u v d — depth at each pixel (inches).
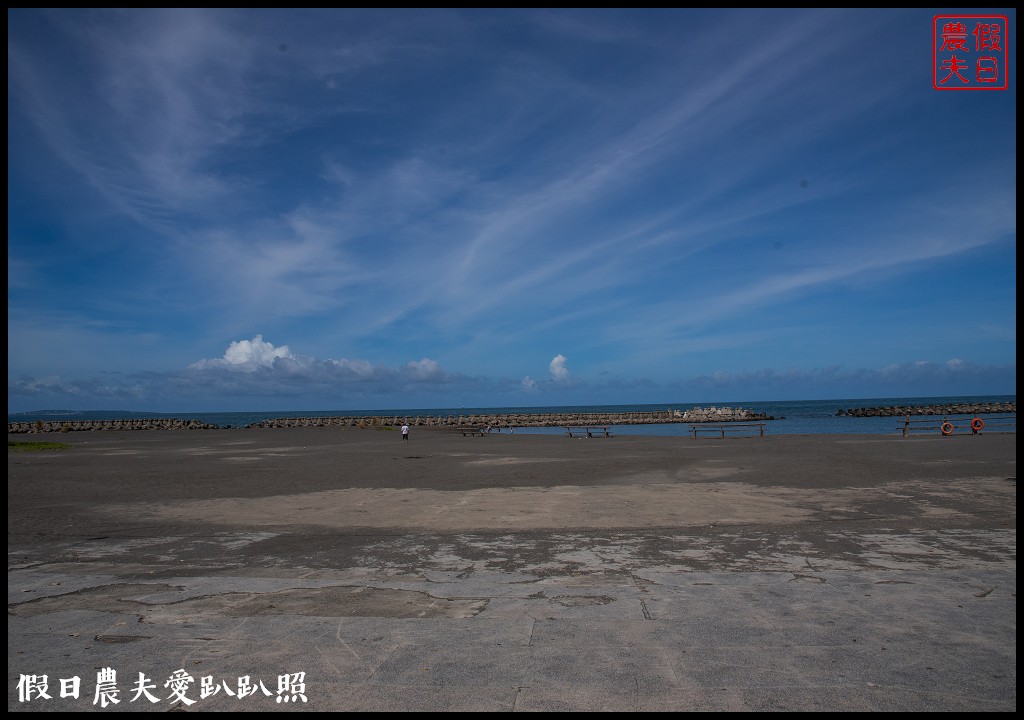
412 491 547.5
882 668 161.9
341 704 146.9
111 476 690.8
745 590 235.0
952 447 924.0
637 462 788.0
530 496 504.1
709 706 143.0
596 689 152.3
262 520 411.8
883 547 307.0
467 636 189.5
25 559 305.6
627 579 254.8
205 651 180.5
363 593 239.3
